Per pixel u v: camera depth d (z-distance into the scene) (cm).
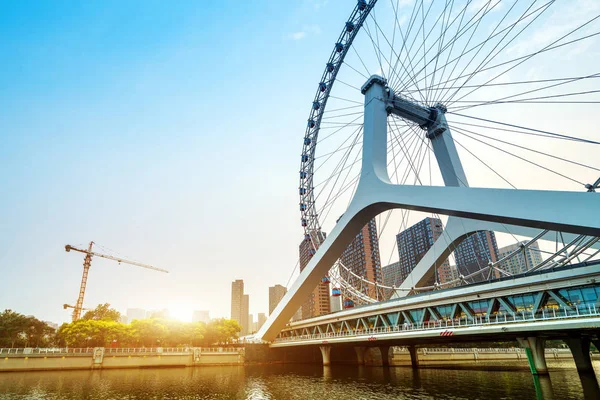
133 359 7912
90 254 16338
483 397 3541
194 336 9875
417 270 6206
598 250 4019
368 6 5828
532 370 4594
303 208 7531
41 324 10975
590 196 2536
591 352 9150
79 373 6706
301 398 3869
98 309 11075
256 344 8894
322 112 7256
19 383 5181
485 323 4044
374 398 3709
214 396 4084
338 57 6631
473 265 14075
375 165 4828
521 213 2864
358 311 6681
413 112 5562
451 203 3453
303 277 6556
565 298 3800
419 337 4900
